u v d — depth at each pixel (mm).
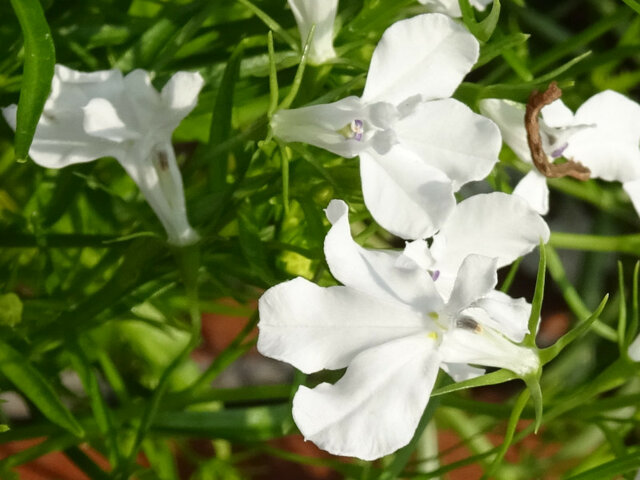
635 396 146
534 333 127
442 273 132
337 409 124
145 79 128
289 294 124
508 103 138
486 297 127
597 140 145
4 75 150
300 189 143
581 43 163
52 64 124
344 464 155
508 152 148
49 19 149
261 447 155
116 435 143
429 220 129
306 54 129
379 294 126
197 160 141
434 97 131
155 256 139
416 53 130
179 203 132
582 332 127
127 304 146
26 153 125
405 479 166
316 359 125
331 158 146
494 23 129
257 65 151
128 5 155
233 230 149
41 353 154
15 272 154
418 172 130
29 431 147
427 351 126
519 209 131
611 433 147
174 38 146
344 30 146
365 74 133
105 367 161
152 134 129
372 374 125
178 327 163
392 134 128
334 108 129
